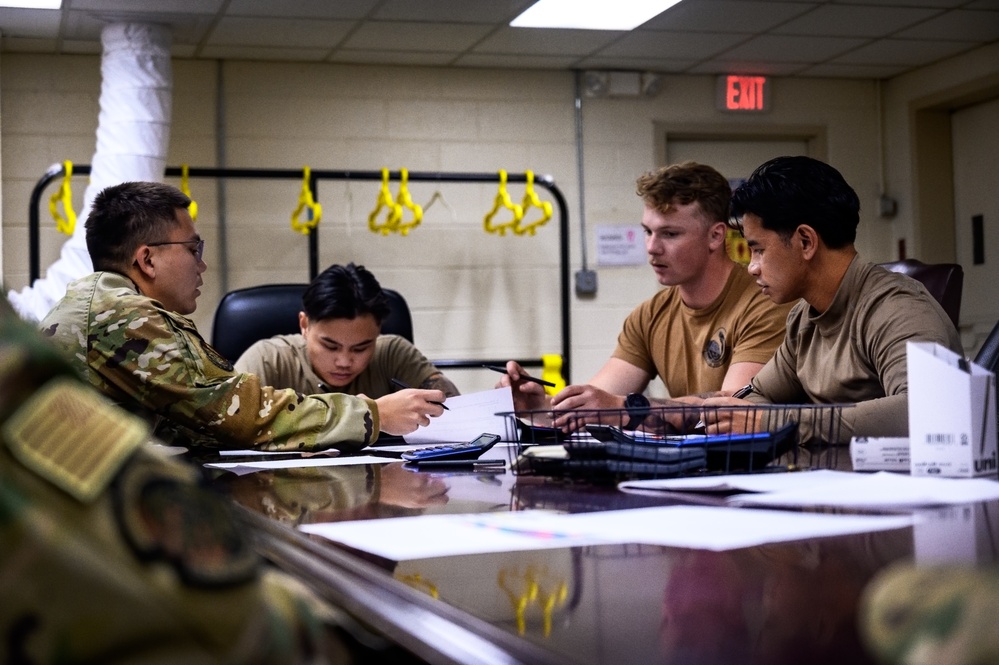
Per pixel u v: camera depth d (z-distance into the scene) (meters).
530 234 4.89
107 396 2.05
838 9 4.42
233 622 0.41
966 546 0.75
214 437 2.07
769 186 2.06
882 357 1.94
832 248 2.05
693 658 0.49
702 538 0.79
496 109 5.18
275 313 3.23
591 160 5.29
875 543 0.77
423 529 0.91
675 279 2.78
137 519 0.41
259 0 4.06
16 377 0.42
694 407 1.33
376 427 2.09
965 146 5.48
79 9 4.08
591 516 0.93
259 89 4.89
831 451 1.51
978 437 1.13
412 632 0.63
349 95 5.00
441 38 4.62
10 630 0.38
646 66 5.23
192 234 2.35
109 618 0.38
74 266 4.09
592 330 5.28
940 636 0.26
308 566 0.84
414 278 5.08
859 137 5.65
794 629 0.53
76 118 4.67
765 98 5.50
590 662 0.49
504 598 0.64
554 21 4.45
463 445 1.78
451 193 5.12
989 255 5.36
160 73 4.27
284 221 4.92
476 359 5.14
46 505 0.39
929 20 4.61
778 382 2.29
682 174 2.73
